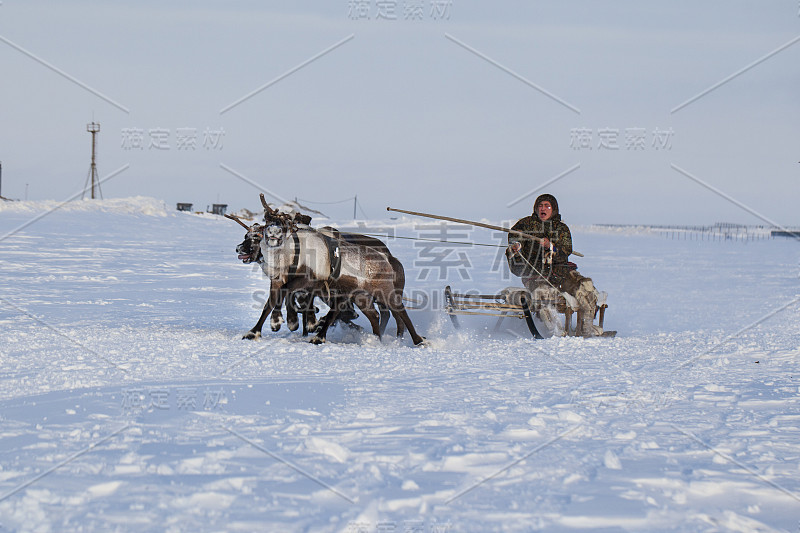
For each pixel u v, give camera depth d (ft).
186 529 34.55
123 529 34.35
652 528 36.78
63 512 36.22
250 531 34.58
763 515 39.47
